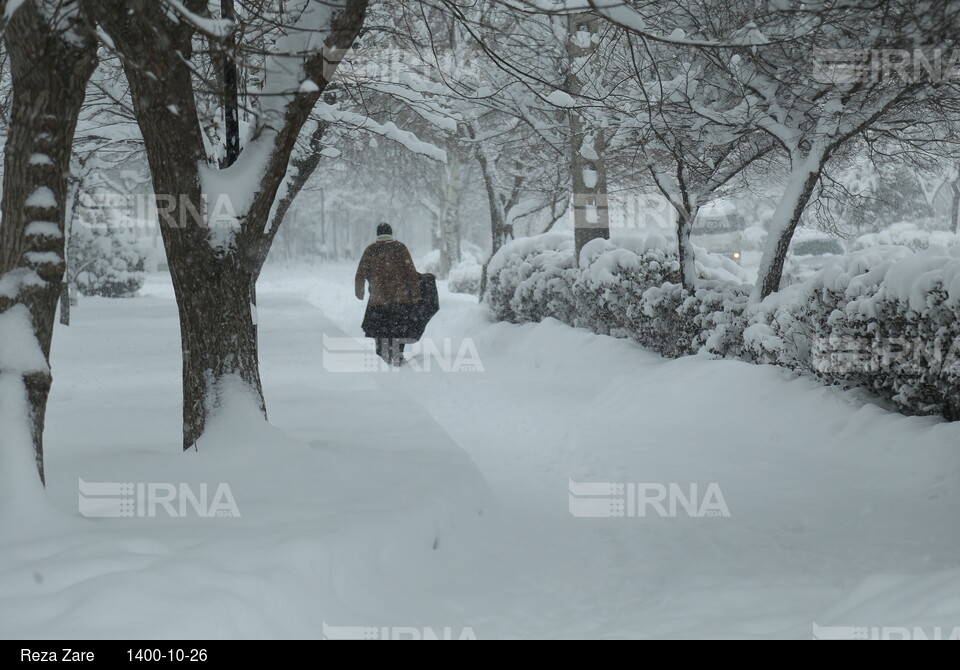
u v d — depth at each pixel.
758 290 24.19
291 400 21.59
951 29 13.43
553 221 48.75
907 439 16.75
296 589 8.80
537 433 21.41
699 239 57.22
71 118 11.23
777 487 16.06
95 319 49.69
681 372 24.14
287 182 26.52
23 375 10.76
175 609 7.68
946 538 12.96
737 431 20.28
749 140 25.72
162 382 25.14
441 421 22.84
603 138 29.73
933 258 17.95
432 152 25.89
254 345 15.19
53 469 13.40
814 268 59.41
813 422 19.23
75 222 60.47
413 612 9.89
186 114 13.53
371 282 31.80
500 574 11.95
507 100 27.22
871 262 21.33
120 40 12.66
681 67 23.67
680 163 24.09
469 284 69.25
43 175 11.04
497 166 49.91
